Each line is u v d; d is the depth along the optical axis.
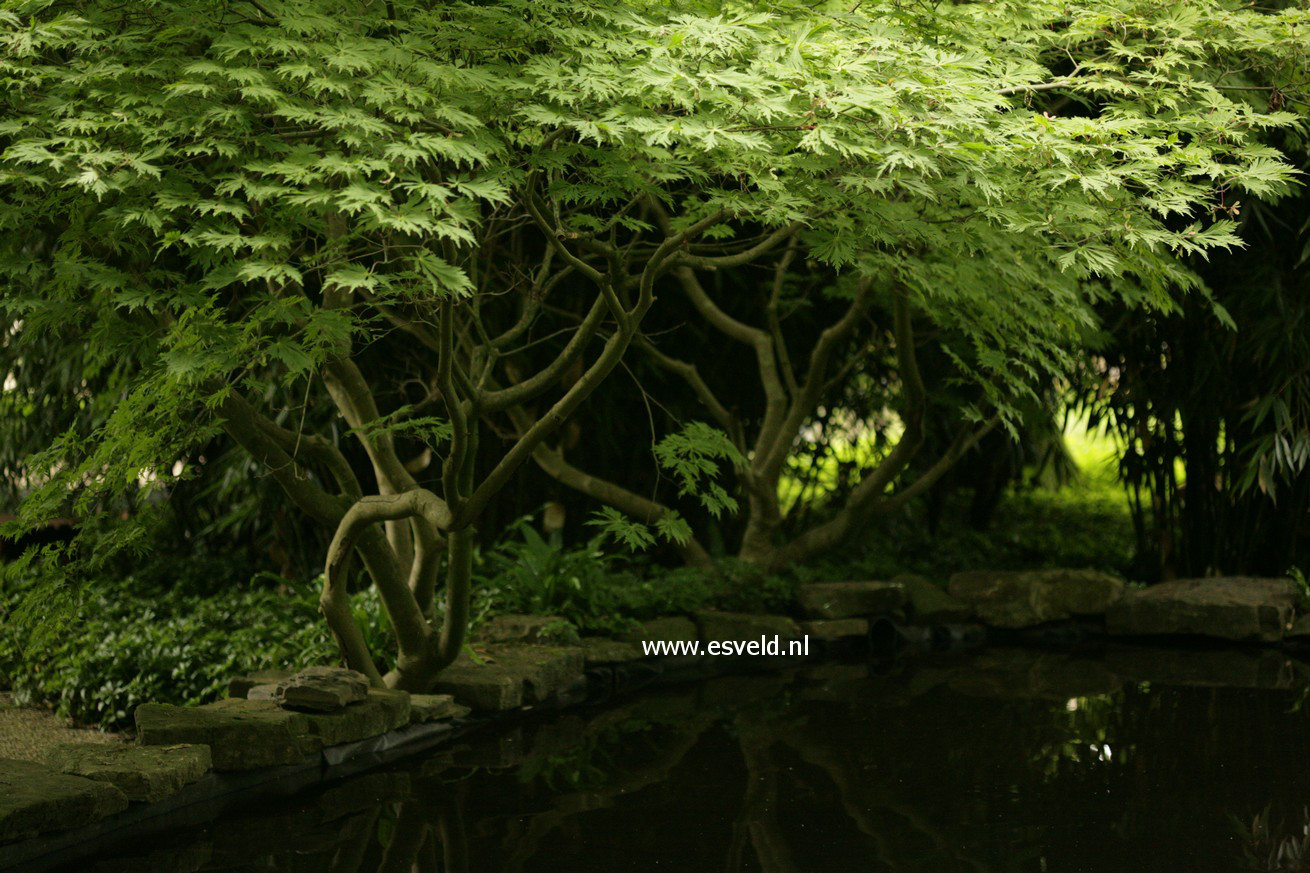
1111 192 3.67
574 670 5.64
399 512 4.39
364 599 5.76
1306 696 5.53
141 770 3.61
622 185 3.74
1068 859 3.40
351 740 4.38
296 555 7.25
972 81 3.34
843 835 3.62
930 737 4.82
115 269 3.65
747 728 5.02
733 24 3.29
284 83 3.25
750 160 3.67
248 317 3.64
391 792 4.10
